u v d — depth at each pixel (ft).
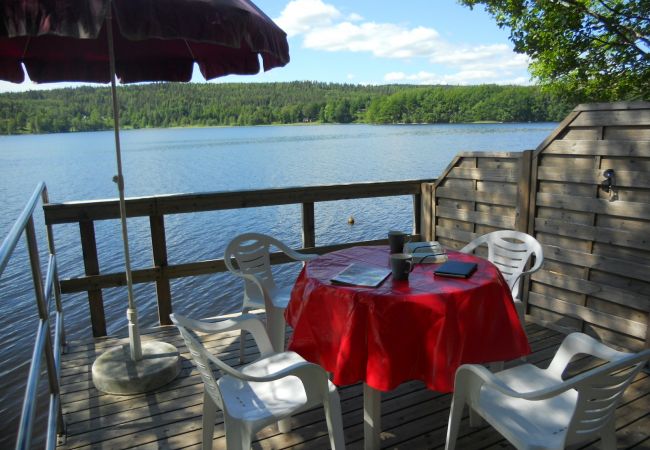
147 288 29.78
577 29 22.48
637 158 8.57
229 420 5.07
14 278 29.63
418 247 8.05
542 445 4.52
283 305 8.65
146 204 10.69
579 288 9.87
